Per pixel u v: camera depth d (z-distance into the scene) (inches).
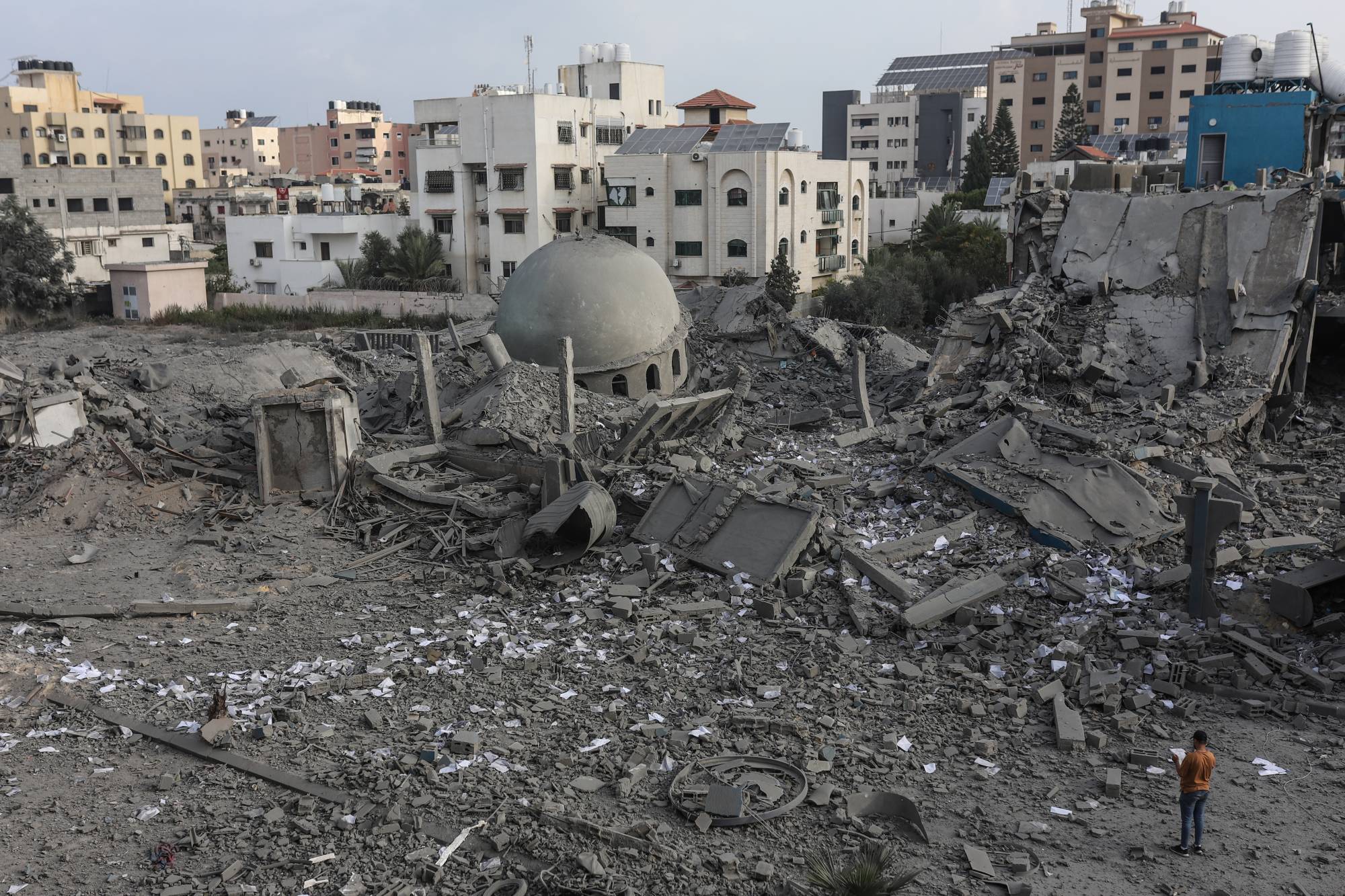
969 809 478.0
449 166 2637.8
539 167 2536.9
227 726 538.9
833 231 2677.2
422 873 427.8
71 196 2706.7
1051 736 541.6
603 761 514.3
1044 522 771.4
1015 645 634.2
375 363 1530.5
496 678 608.1
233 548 817.5
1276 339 1054.4
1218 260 1138.7
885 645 645.9
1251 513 795.4
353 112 6195.9
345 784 492.4
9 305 2260.1
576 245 1274.6
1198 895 415.8
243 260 2817.4
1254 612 653.9
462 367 1224.8
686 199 2465.6
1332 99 1384.1
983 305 1237.7
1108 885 423.2
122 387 1246.9
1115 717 547.5
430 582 765.9
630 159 2484.0
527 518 828.6
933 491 850.1
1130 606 671.8
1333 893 415.8
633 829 451.2
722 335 1534.2
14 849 448.5
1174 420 945.5
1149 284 1157.7
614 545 803.4
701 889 418.9
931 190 3875.5
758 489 844.0
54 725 558.9
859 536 780.6
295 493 908.0
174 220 4015.8
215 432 1036.5
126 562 797.2
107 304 2464.3
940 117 4650.6
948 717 559.5
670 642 655.1
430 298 2405.3
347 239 2731.3
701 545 772.0
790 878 424.8
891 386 1309.1
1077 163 1493.6
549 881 422.0
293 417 909.2
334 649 655.1
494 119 2544.3
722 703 577.9
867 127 4788.4
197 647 657.0
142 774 511.2
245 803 482.3
